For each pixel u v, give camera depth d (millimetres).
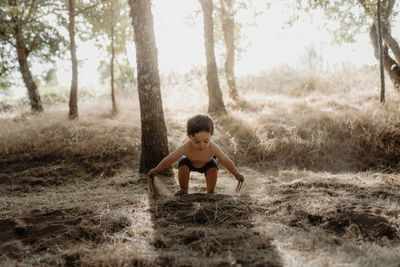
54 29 11320
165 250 2238
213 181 3740
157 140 5477
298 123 7605
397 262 1823
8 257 2305
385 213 2582
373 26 9234
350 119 7297
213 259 2002
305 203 3010
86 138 7977
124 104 11398
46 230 2729
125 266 2025
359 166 6254
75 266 2123
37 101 11727
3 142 7859
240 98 10609
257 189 4102
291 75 13812
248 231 2482
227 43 11008
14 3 9742
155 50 5508
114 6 10852
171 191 4352
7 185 5984
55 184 6133
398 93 8445
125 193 4234
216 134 7574
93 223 2865
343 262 1854
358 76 11492
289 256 1990
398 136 6656
